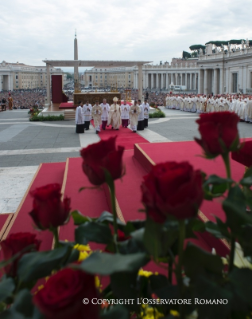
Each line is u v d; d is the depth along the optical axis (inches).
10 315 45.2
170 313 61.6
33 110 1213.1
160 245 47.4
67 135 697.6
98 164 56.1
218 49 2723.9
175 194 42.3
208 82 2591.0
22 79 5698.8
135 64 1288.1
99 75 5639.8
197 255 53.1
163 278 61.3
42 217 58.0
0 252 171.6
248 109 868.6
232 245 59.2
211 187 68.9
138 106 706.8
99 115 705.6
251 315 54.7
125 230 62.6
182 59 4781.0
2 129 823.7
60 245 63.6
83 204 237.5
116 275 55.0
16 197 313.9
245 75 2063.2
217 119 57.2
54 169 376.5
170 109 1475.1
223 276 57.4
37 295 41.4
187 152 330.6
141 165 332.8
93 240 59.6
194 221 59.0
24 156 491.8
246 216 48.2
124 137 653.9
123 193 242.4
